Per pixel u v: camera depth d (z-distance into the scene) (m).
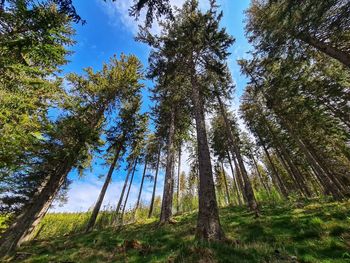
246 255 5.32
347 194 13.17
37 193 14.58
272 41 11.84
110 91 17.91
